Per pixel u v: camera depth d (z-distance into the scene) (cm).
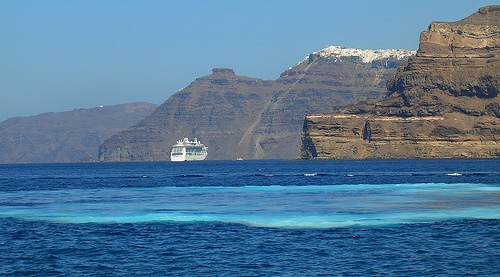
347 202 12088
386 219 9625
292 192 15012
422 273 6562
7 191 17650
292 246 7819
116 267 6994
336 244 7881
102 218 10300
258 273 6656
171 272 6750
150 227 9306
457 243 7844
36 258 7431
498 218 9631
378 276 6475
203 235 8606
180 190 16625
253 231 8831
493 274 6475
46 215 10788
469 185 16288
